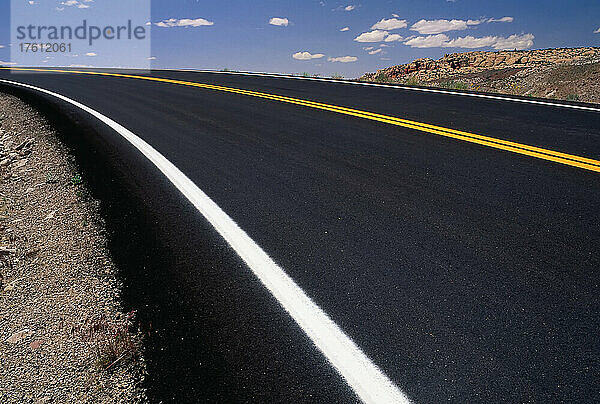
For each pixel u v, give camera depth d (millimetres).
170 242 4047
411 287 3225
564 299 3037
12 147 7449
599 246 3682
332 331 2820
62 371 2768
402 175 5477
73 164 6340
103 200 5094
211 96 12188
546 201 4578
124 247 4039
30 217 4895
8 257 4102
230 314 3047
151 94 12820
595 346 2617
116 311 3221
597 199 4582
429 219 4270
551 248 3678
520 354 2576
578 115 8500
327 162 6074
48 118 9273
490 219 4223
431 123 8148
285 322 2932
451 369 2490
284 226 4230
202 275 3514
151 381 2602
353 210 4527
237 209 4645
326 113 9391
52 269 3832
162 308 3182
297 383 2465
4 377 2758
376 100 10930
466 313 2934
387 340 2727
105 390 2594
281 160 6223
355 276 3385
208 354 2730
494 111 9109
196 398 2443
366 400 2322
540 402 2268
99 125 8625
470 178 5293
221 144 7133
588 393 2309
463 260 3545
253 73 19312
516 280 3264
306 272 3465
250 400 2389
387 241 3883
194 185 5355
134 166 6137
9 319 3271
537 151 6230
